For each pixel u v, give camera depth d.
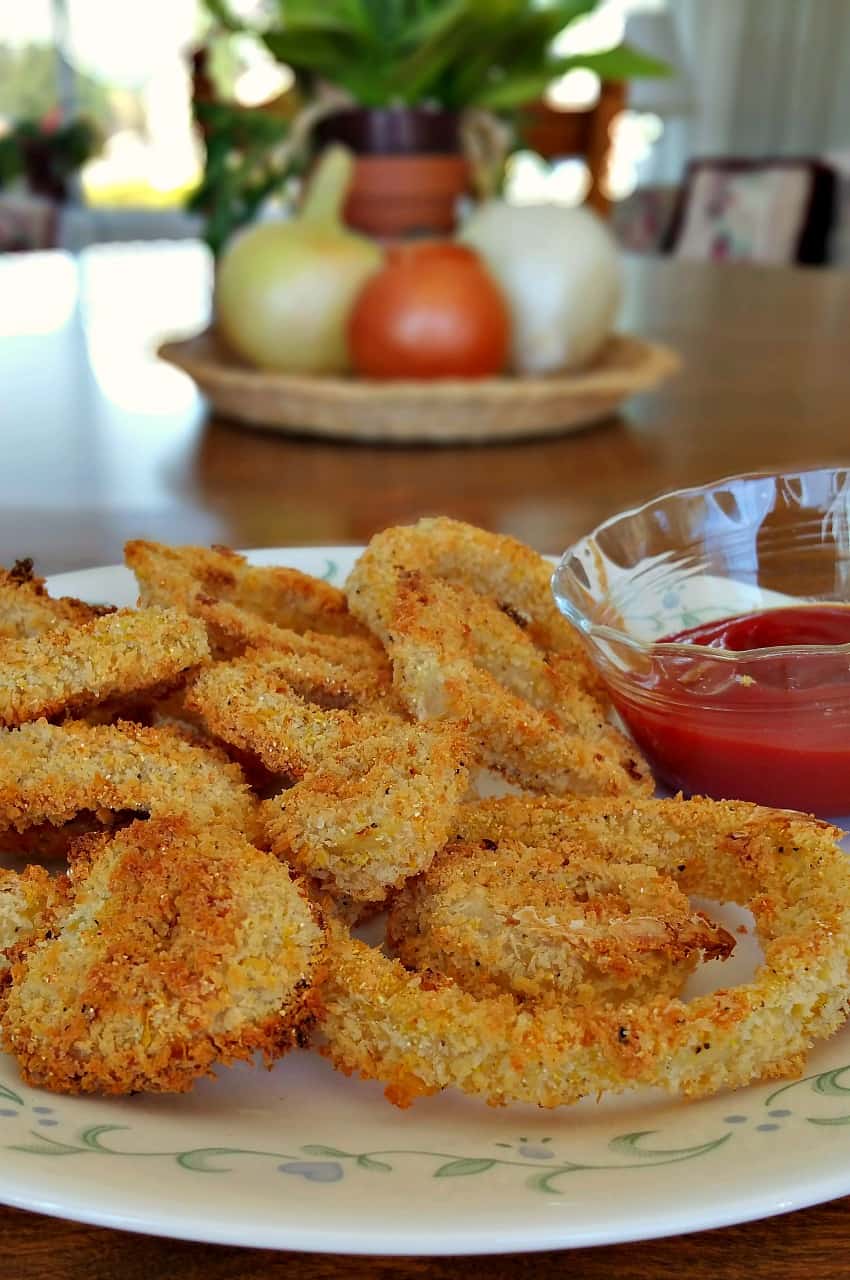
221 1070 0.50
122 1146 0.42
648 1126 0.45
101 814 0.60
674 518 0.76
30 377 1.08
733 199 2.04
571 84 2.10
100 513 0.87
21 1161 0.40
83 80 2.44
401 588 0.69
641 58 1.11
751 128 2.54
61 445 0.96
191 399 1.04
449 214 1.07
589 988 0.53
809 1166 0.40
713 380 1.07
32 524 0.86
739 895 0.61
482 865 0.58
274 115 1.16
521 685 0.70
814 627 0.72
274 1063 0.50
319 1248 0.37
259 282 0.98
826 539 0.76
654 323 1.21
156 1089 0.46
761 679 0.69
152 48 2.41
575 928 0.54
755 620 0.73
